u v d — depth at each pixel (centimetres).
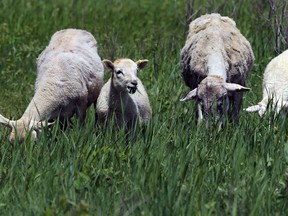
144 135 1586
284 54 1833
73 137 1550
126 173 1419
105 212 1267
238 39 1834
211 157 1491
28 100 2028
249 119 1697
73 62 1734
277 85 1761
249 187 1349
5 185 1369
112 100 1680
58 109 1686
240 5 2539
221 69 1720
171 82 2031
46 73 1714
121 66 1648
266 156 1482
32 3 2888
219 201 1304
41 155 1490
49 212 1215
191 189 1326
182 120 1697
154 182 1349
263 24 2352
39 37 2506
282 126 1593
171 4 2958
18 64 2278
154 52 2234
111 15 2794
